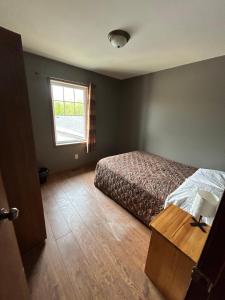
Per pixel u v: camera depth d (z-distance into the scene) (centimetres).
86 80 302
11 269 67
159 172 216
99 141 369
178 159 280
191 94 247
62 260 132
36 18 139
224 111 216
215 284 35
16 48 101
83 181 277
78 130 335
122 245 150
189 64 242
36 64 235
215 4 114
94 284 116
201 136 244
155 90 298
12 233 80
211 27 144
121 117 384
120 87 371
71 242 150
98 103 338
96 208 204
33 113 251
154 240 108
